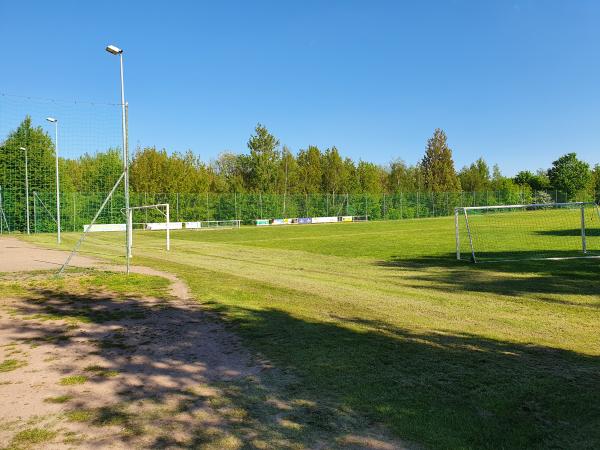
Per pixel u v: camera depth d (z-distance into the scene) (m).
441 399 4.17
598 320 7.03
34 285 10.85
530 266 13.16
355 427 3.68
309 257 17.33
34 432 3.72
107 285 10.77
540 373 4.78
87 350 5.92
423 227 36.88
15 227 40.28
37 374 5.08
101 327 7.04
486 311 7.69
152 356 5.62
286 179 68.38
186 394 4.44
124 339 6.39
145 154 54.78
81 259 17.23
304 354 5.49
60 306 8.57
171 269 13.74
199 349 5.84
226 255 18.56
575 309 7.78
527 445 3.37
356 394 4.31
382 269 13.45
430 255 17.00
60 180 42.12
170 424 3.81
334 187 70.44
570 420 3.76
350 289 9.93
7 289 10.37
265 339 6.16
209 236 32.94
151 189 53.88
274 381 4.69
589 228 28.84
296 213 59.72
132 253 19.91
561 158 89.81
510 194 76.31
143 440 3.54
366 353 5.48
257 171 66.56
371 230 35.12
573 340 6.00
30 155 40.56
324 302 8.53
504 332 6.38
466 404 4.06
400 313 7.58
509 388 4.39
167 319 7.44
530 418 3.79
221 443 3.47
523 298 8.77
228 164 79.00
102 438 3.60
